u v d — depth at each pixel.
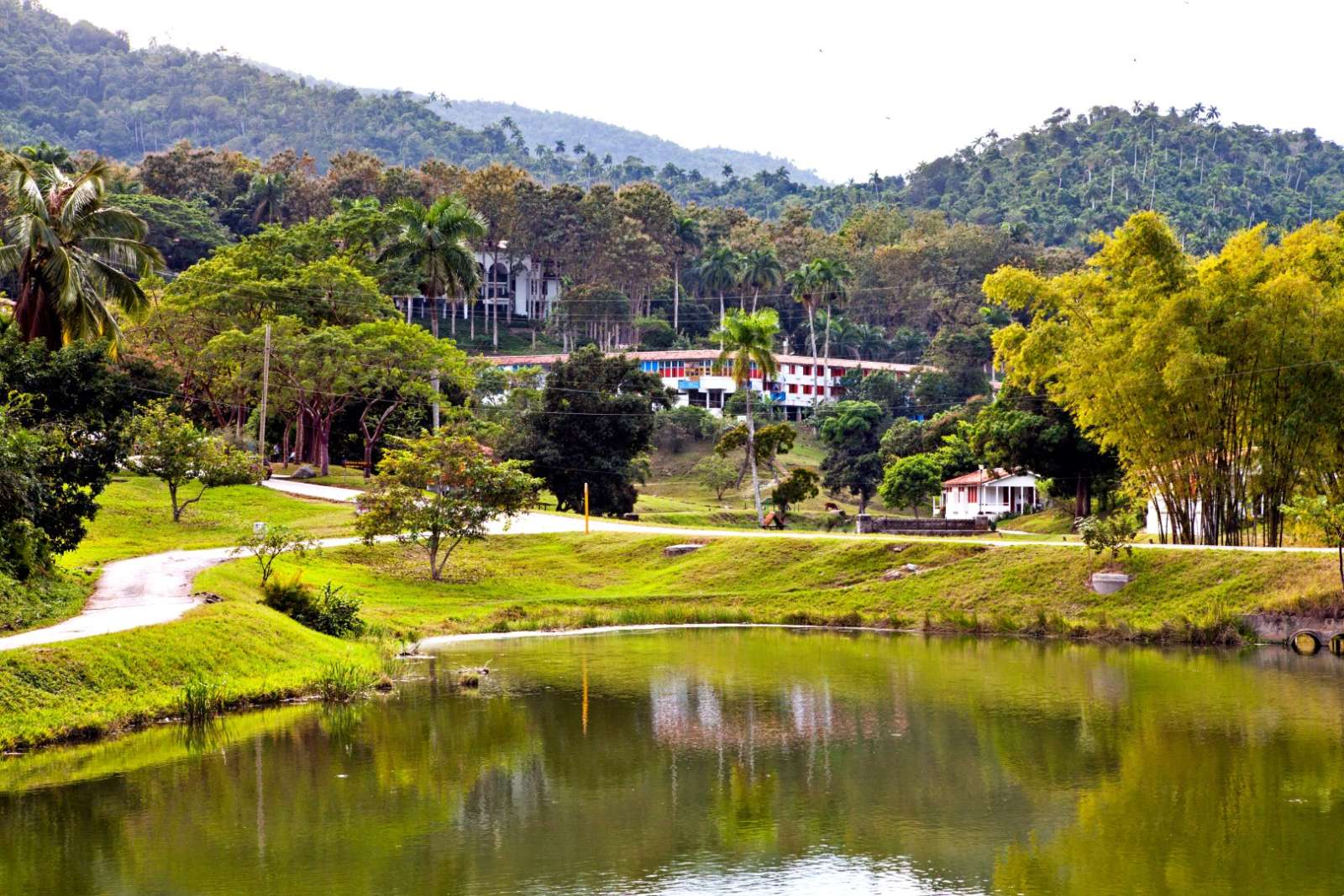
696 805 27.39
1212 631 51.44
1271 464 56.50
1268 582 52.69
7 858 23.56
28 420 49.72
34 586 41.34
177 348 91.62
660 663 46.72
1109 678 43.34
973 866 23.28
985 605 57.72
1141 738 33.66
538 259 196.88
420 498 64.75
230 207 182.00
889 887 22.17
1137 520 79.38
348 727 34.69
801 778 29.64
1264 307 54.12
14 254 55.03
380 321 94.00
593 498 99.44
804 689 41.12
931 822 26.20
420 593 62.03
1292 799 27.75
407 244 113.56
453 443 65.12
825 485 134.50
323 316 98.69
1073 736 33.91
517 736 33.97
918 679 43.19
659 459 146.25
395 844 24.59
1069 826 25.73
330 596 49.22
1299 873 22.77
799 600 61.81
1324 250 57.81
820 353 195.62
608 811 26.97
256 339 86.25
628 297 198.00
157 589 45.78
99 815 26.23
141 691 34.09
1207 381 54.47
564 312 179.00
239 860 23.55
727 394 166.12
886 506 135.75
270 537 48.66
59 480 48.00
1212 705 38.38
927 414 156.25
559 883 22.30
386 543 68.94
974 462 115.69
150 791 27.91
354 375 89.75
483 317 197.12
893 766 30.84
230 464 71.69
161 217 154.12
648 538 72.44
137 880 22.39
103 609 40.81
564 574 68.06
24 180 55.28
